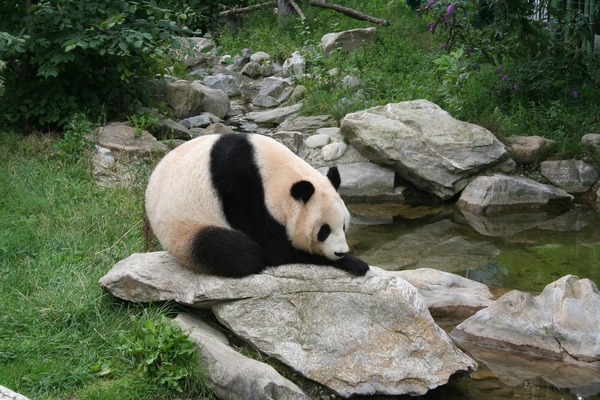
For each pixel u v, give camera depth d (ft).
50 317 17.40
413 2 67.00
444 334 17.67
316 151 35.24
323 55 49.49
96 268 19.86
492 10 41.27
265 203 16.87
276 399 15.25
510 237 29.07
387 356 16.92
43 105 32.45
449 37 40.86
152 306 17.65
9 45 28.76
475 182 32.65
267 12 66.28
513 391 17.60
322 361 16.67
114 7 32.01
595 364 18.81
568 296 20.34
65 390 15.23
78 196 25.66
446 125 33.86
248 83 51.80
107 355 16.38
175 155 17.94
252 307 17.15
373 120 33.91
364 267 17.75
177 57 48.47
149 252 19.66
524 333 19.69
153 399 15.25
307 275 17.44
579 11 39.65
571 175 33.81
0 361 15.89
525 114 37.24
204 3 64.69
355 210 31.99
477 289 23.00
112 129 32.63
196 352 15.84
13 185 25.84
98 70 34.55
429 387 16.78
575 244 28.30
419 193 33.91
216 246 16.87
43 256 20.62
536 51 39.52
